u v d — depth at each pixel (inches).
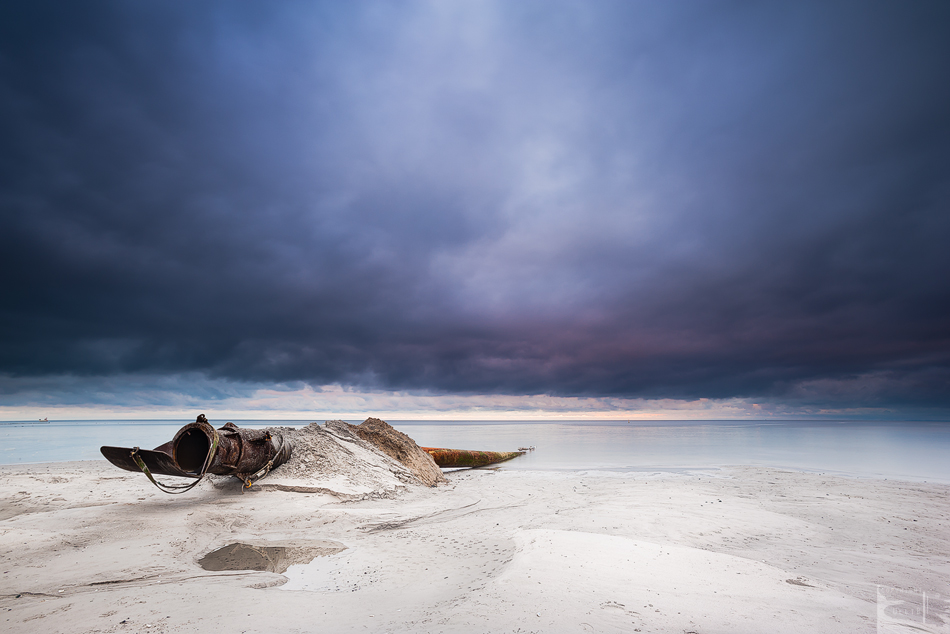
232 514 341.4
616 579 187.6
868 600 182.1
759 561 242.5
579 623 145.6
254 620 156.9
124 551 247.8
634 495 452.1
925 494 466.6
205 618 158.2
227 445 406.9
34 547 249.8
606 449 1096.8
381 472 504.4
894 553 264.2
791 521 343.6
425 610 166.2
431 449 815.1
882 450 1020.5
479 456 862.5
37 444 1012.5
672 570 201.9
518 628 141.7
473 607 158.7
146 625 151.9
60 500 385.7
